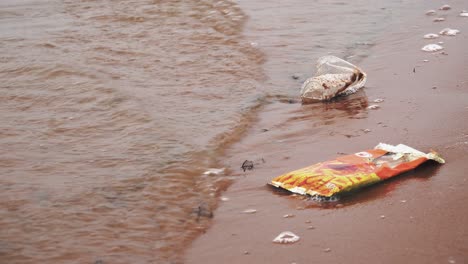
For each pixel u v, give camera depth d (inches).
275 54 314.7
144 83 276.8
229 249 153.6
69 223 168.9
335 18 370.9
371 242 149.7
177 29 354.6
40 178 195.6
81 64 299.3
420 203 166.2
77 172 199.5
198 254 152.9
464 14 362.0
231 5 398.3
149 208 176.9
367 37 335.9
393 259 141.6
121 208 176.9
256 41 333.4
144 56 312.2
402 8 385.7
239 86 274.2
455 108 231.5
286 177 185.2
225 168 200.7
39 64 298.4
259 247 152.9
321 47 323.6
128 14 384.2
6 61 305.9
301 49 321.1
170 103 254.7
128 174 197.2
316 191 175.3
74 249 156.5
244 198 180.1
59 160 208.2
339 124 229.9
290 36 340.8
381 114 235.0
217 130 229.5
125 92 264.4
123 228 166.4
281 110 249.3
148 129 230.2
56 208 176.7
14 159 209.2
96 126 234.8
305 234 156.5
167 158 207.6
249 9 391.2
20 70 293.4
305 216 165.8
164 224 168.2
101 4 409.4
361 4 398.9
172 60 306.8
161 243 159.0
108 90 266.7
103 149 216.1
